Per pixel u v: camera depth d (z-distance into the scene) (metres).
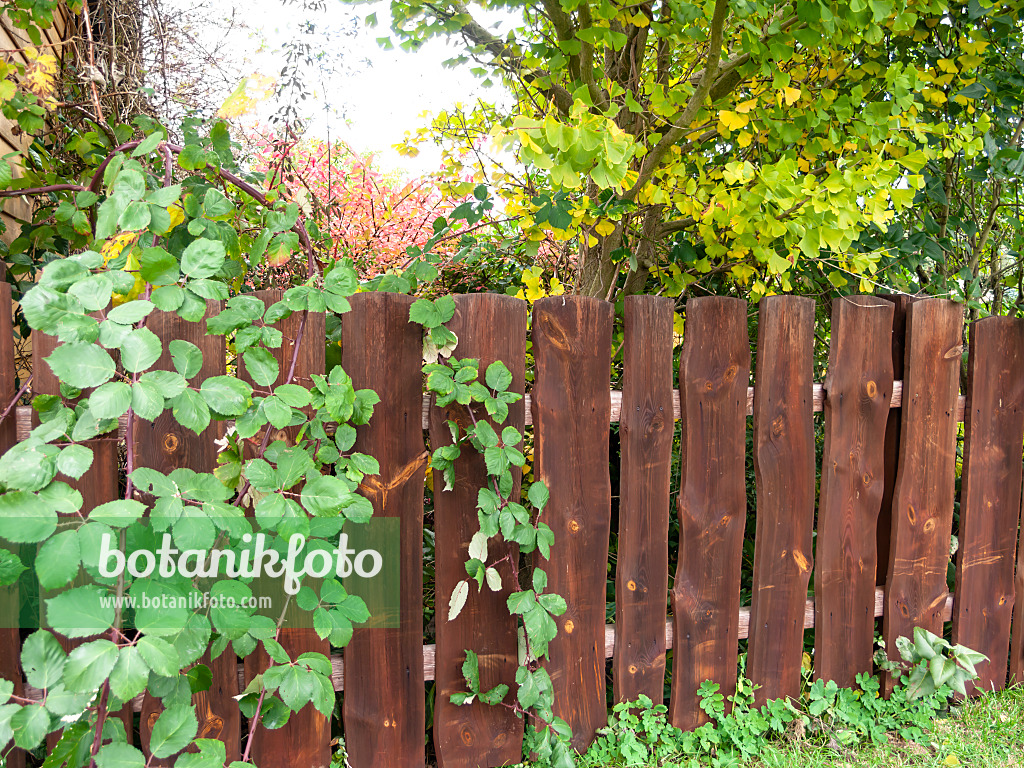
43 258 2.11
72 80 2.47
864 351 2.31
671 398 2.13
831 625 2.34
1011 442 2.51
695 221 2.40
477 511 1.96
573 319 2.03
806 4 1.87
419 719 1.99
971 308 2.72
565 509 2.05
